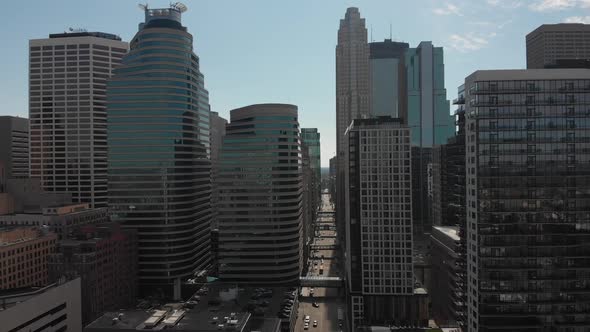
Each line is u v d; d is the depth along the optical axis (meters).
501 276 123.25
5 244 199.62
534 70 125.19
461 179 150.12
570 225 123.00
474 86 127.38
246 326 148.00
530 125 124.62
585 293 121.81
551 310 121.94
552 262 122.75
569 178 123.38
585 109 123.94
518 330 122.31
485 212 124.44
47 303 148.88
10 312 130.75
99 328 140.75
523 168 124.31
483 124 125.50
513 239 123.56
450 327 181.38
